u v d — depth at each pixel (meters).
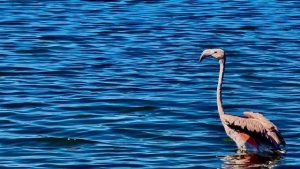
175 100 22.53
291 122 20.42
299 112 21.39
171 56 28.94
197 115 20.95
